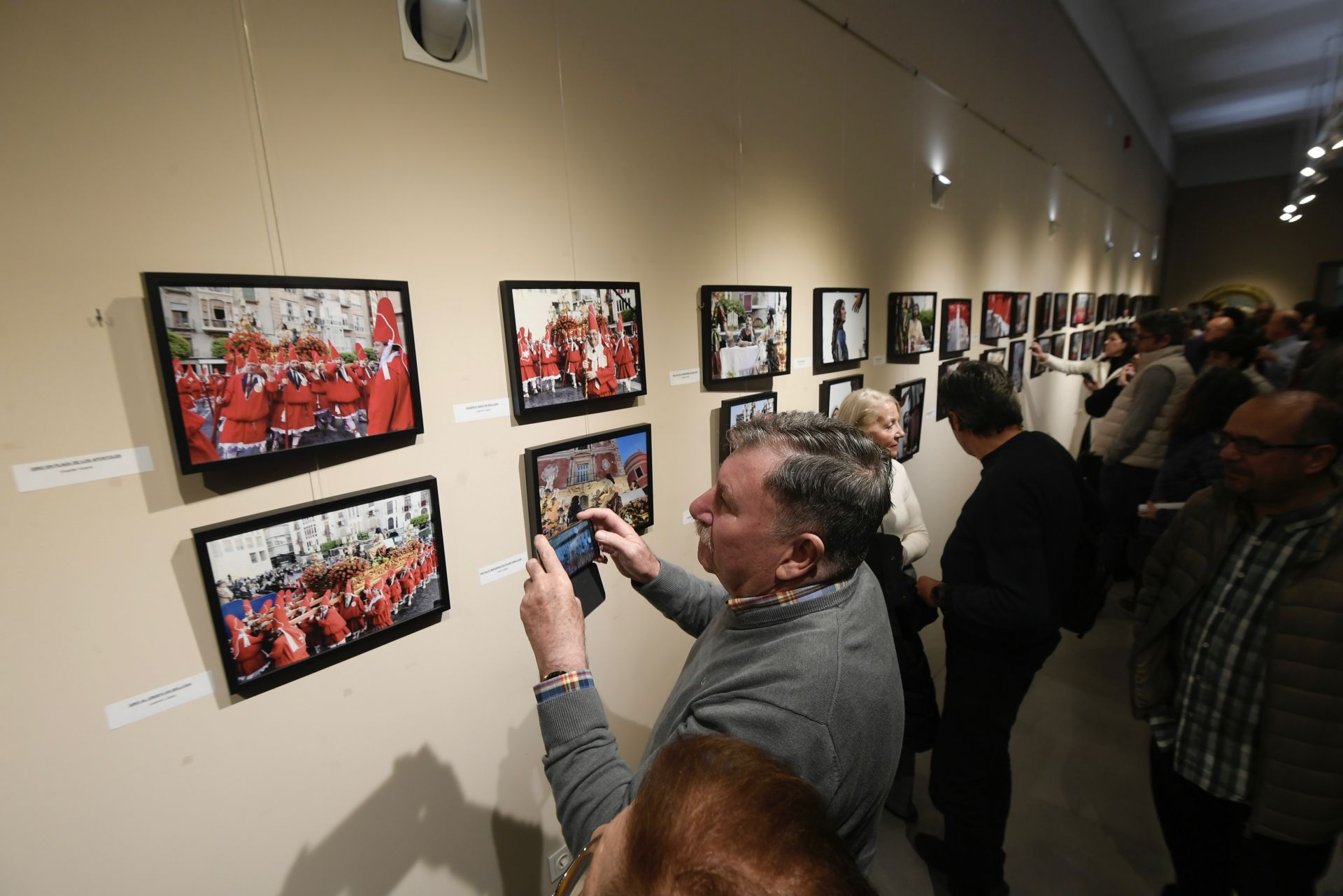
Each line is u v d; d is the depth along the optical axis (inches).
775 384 79.4
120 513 29.9
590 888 14.6
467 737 48.6
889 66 96.6
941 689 110.2
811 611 31.1
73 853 30.1
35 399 27.1
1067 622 64.9
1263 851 46.8
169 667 32.3
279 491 35.6
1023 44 149.3
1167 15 222.4
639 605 65.7
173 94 29.7
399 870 44.9
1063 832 77.2
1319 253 382.0
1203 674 50.1
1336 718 41.8
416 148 40.1
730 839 11.9
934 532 134.3
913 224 109.3
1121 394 133.1
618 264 55.9
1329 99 279.0
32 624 27.9
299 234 34.9
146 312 29.8
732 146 67.5
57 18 26.2
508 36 44.9
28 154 26.0
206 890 35.1
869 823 31.2
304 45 34.3
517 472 49.5
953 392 62.3
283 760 37.8
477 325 45.1
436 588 43.9
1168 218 422.9
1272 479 43.6
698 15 61.8
